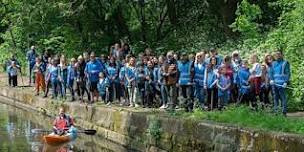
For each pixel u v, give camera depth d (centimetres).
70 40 3356
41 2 3219
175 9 3139
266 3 2706
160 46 3011
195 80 1838
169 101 1903
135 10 3206
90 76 2289
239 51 2294
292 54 1961
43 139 2044
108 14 3056
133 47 3050
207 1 2889
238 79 1798
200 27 3002
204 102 1838
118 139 1989
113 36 3303
